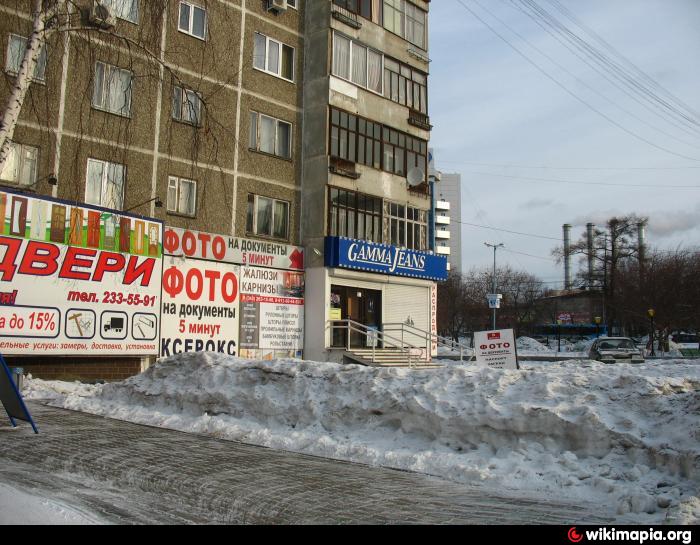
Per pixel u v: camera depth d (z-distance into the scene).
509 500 6.48
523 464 7.46
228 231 20.84
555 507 6.20
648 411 7.55
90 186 17.44
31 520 5.16
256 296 21.50
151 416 11.30
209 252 20.05
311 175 23.36
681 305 47.91
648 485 6.51
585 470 7.10
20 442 8.83
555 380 8.60
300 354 22.88
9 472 7.17
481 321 75.56
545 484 6.97
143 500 6.30
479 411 8.38
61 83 16.72
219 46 20.88
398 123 26.09
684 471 6.46
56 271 15.84
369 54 25.12
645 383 8.00
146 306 18.00
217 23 20.88
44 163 16.31
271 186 22.41
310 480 7.12
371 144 24.88
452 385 9.23
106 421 11.13
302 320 23.03
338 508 6.01
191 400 11.56
